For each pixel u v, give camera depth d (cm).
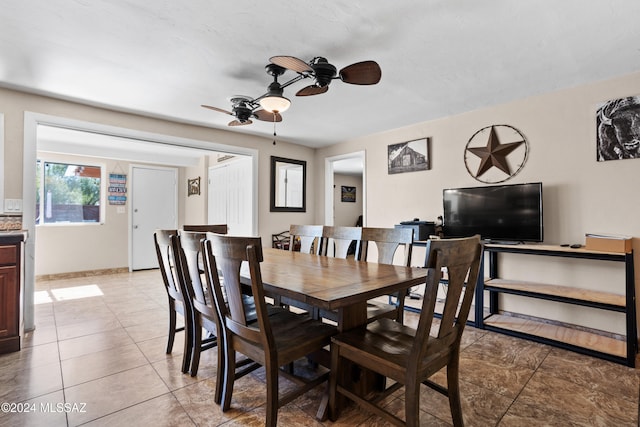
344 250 270
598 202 267
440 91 291
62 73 253
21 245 245
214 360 228
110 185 559
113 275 540
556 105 289
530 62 236
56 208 513
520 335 266
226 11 178
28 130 292
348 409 170
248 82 271
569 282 281
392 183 423
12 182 283
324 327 174
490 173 331
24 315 277
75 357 229
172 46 214
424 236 350
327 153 524
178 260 204
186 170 660
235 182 525
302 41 208
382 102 320
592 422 159
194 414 165
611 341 248
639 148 248
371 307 213
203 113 354
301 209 525
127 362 222
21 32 197
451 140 362
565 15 180
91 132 331
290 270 196
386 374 139
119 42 209
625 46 213
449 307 136
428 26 191
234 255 148
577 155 278
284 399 150
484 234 315
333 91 291
